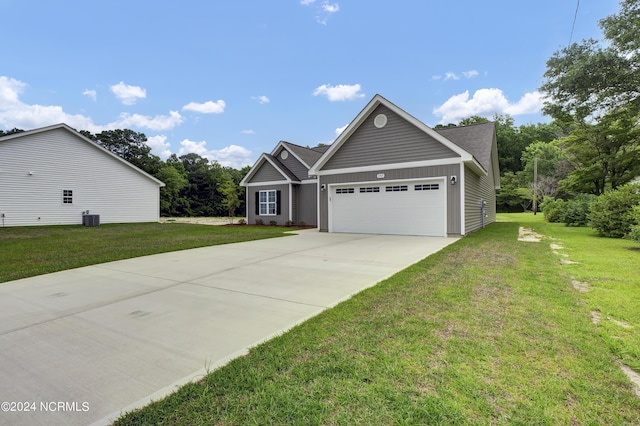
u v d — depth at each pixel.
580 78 13.30
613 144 19.95
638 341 2.83
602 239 10.19
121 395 2.21
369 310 3.72
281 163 20.27
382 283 4.95
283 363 2.53
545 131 43.22
